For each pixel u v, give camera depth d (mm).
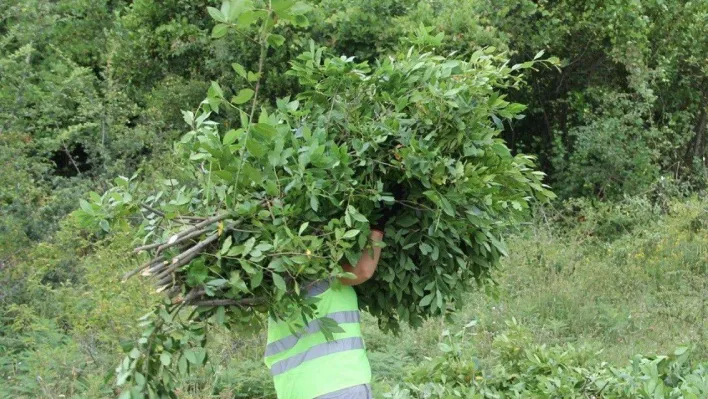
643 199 11500
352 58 4105
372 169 3764
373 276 4008
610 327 8008
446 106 3826
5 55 10734
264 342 6996
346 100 4012
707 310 8188
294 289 3541
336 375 3645
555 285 8727
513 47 12281
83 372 6422
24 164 8758
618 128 12117
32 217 8602
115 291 6426
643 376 4609
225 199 3463
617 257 10086
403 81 4016
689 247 10125
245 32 3553
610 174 12164
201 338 3520
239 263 3469
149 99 12125
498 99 3957
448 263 4043
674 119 13703
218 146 3459
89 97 11172
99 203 3736
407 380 4992
